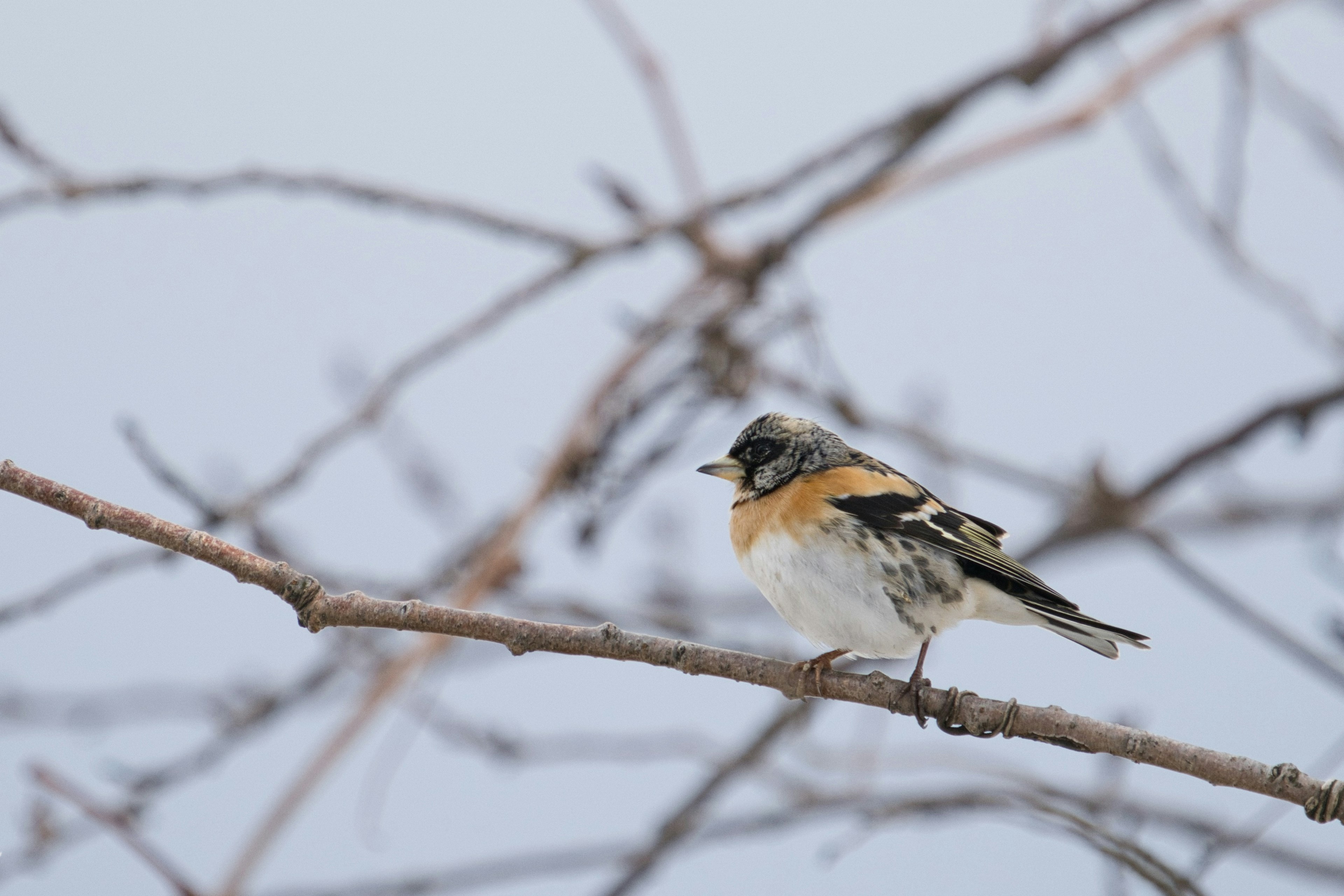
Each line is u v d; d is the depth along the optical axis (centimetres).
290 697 1176
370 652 1185
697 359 1162
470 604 1047
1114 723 774
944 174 1149
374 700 976
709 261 1159
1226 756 715
